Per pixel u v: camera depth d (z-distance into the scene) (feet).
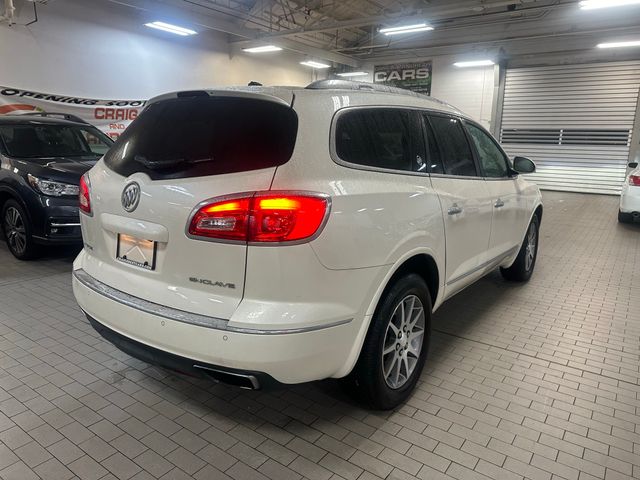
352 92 7.66
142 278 6.95
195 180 6.36
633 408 8.45
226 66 43.37
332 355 6.52
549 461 6.99
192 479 6.46
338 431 7.58
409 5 38.63
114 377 9.04
